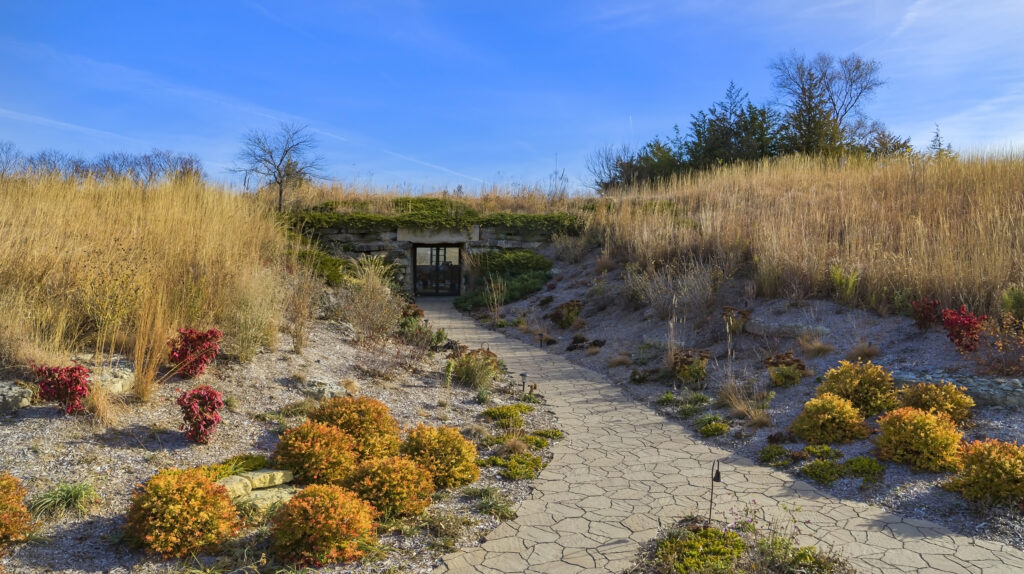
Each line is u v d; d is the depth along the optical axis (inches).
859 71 1320.1
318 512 158.9
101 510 167.9
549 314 543.8
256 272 367.9
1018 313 312.2
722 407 315.3
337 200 785.6
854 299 392.8
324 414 236.7
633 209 753.0
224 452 212.8
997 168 569.3
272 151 690.8
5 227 303.7
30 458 182.1
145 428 214.8
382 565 159.3
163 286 288.5
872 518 189.9
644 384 367.9
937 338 328.2
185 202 446.6
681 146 1254.3
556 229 753.0
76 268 281.4
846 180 687.7
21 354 227.8
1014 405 254.8
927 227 442.9
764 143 1198.9
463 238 737.0
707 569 152.8
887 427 229.9
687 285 479.5
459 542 174.9
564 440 275.0
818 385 310.3
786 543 161.5
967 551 167.0
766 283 440.1
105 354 255.4
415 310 488.1
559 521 190.1
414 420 282.0
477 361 368.2
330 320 417.1
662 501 205.8
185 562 152.4
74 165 508.1
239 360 293.9
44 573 141.2
